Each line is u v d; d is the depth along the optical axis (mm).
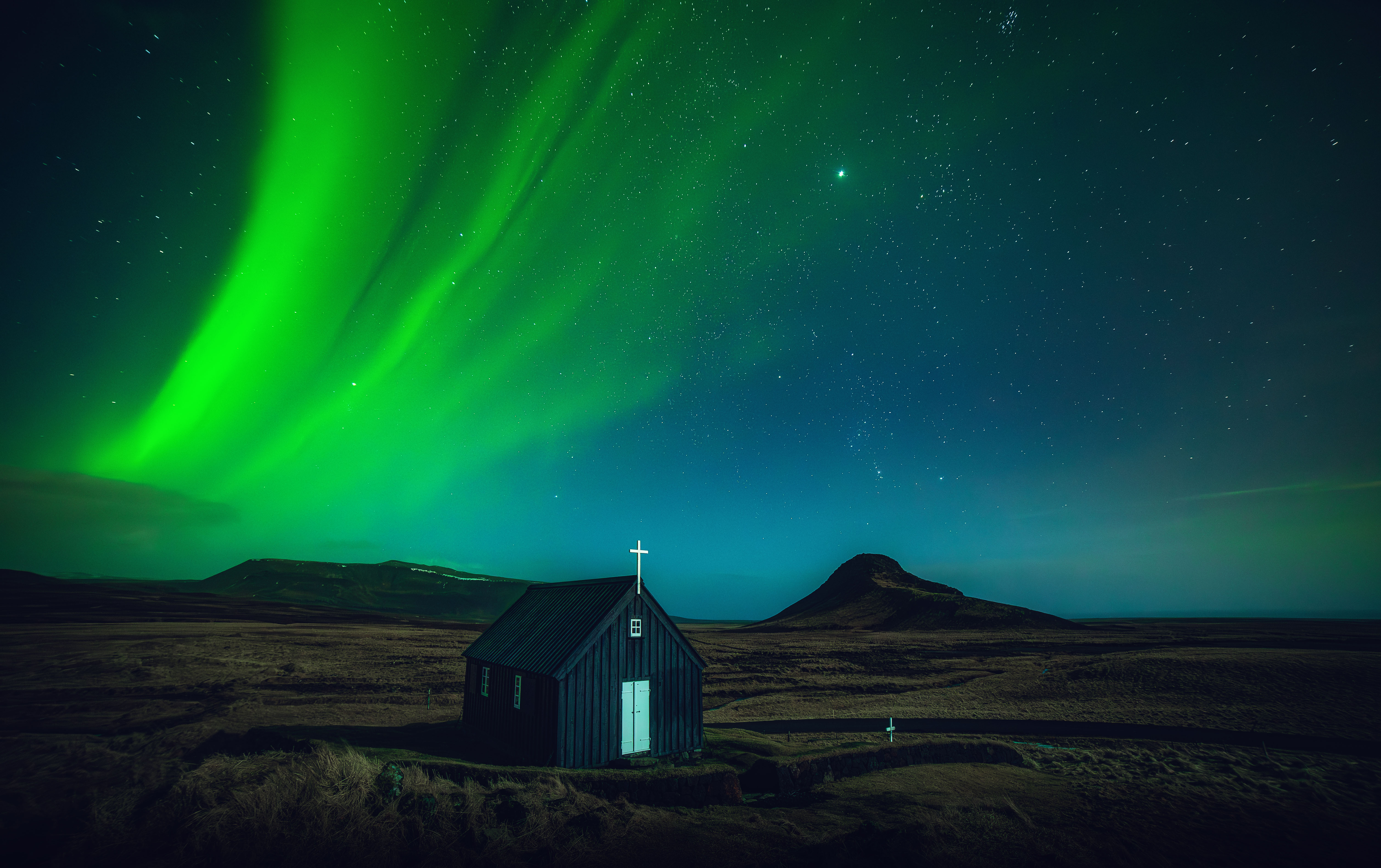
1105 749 27000
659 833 14852
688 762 21953
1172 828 16859
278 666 49188
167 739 23547
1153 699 39062
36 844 14094
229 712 29641
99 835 13805
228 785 15766
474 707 25141
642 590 22188
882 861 13391
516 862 13336
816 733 30156
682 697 22609
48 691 35219
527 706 21062
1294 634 93812
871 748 23219
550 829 14633
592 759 20078
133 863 12609
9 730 25984
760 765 20750
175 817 14289
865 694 44562
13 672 41594
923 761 24141
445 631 102938
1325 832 16656
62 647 54906
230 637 70125
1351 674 42844
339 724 27500
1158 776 22531
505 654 23594
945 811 17188
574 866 12961
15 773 19578
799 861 13445
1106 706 37406
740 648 82688
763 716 35750
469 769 17859
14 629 71250
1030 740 28859
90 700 33375
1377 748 27047
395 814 14648
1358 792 20547
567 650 20234
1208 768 23641
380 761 18469
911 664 64438
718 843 14492
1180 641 82688
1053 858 14258
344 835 13508
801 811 17656
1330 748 26938
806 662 66062
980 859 14078
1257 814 18109
